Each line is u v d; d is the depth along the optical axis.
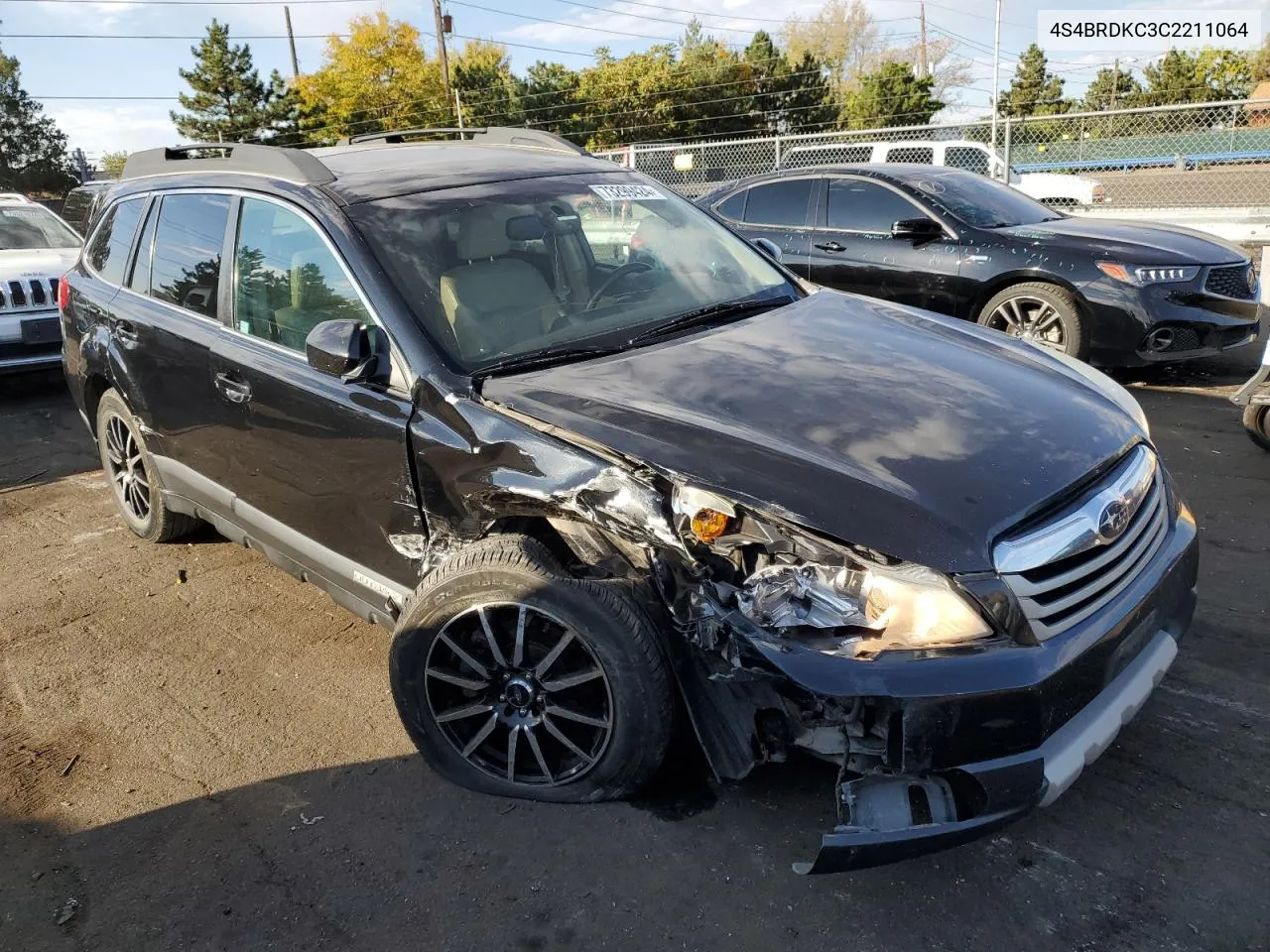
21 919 2.57
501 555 2.70
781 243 8.23
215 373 3.71
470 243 3.37
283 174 3.66
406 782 3.03
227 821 2.91
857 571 2.27
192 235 4.02
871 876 2.54
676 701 2.63
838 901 2.46
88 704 3.58
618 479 2.54
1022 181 14.30
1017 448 2.55
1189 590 2.85
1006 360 3.17
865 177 7.91
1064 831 2.65
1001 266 7.04
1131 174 14.99
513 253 3.41
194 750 3.27
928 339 3.31
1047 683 2.23
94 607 4.34
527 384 2.90
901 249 7.56
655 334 3.29
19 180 58.81
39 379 9.03
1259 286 8.73
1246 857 2.53
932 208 7.49
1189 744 2.98
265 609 4.25
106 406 4.75
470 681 2.82
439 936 2.44
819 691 2.20
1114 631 2.41
